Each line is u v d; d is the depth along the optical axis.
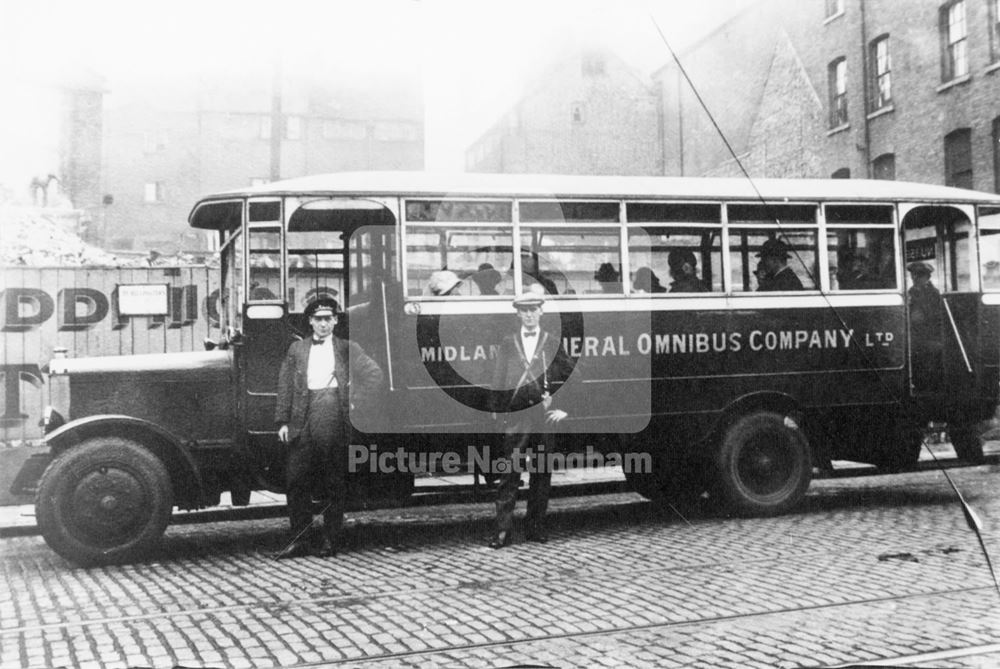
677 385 7.68
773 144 19.44
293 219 7.02
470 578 5.78
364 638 4.44
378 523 8.19
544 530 7.18
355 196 6.95
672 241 7.72
